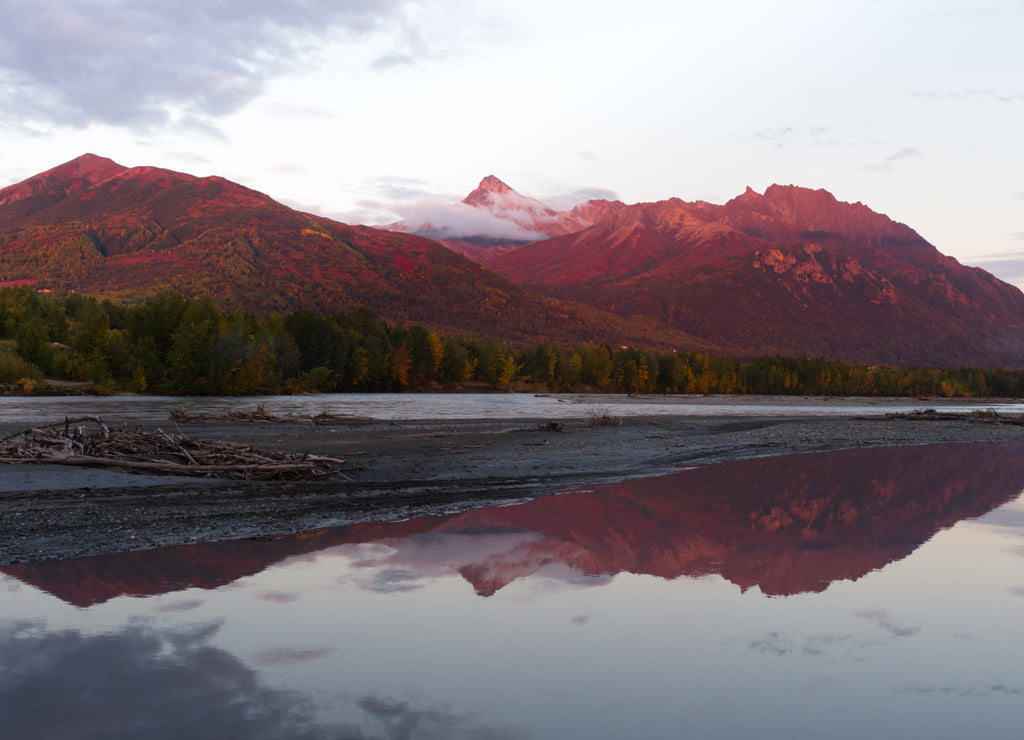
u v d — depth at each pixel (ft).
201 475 65.16
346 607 28.27
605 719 18.56
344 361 375.66
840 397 561.02
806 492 65.77
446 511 52.80
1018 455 111.45
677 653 23.79
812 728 18.39
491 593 30.81
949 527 49.19
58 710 18.29
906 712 19.53
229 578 32.35
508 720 18.39
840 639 25.53
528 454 91.76
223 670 21.43
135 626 25.30
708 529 47.03
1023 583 34.12
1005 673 22.59
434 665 22.29
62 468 64.18
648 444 110.01
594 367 539.70
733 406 308.40
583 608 28.78
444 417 175.73
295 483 64.39
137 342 276.62
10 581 30.96
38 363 266.16
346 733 17.31
